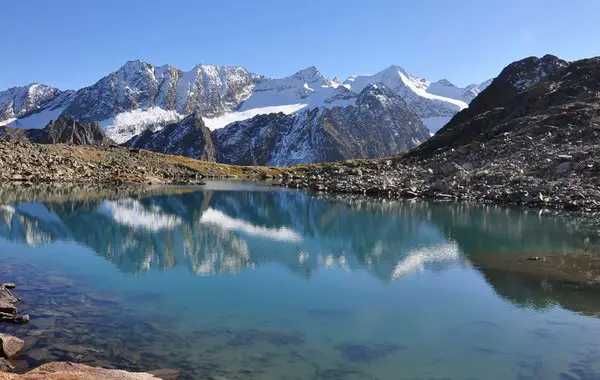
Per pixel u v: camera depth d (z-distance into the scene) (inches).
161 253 1480.1
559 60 6879.9
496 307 963.3
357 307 971.9
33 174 3821.4
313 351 746.8
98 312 895.7
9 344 686.5
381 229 2017.7
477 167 3727.9
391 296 1050.7
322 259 1438.2
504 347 767.7
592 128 3622.0
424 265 1338.6
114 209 2461.9
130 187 3969.0
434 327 857.5
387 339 802.2
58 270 1213.1
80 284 1090.7
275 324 866.1
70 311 893.8
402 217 2364.7
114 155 5753.0
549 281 1131.9
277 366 688.4
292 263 1385.3
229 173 7130.9
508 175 3201.3
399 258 1440.7
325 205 2965.1
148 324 844.0
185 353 722.8
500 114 5757.9
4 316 824.9
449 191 3213.6
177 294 1043.3
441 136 6127.0
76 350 713.6
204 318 888.3
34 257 1352.1
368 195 3612.2
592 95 4756.4
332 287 1125.7
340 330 840.9
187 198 3299.7
